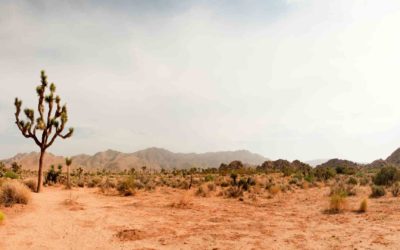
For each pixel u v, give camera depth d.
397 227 10.32
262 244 8.85
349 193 21.00
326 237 9.46
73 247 8.55
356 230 10.16
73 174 72.81
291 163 104.12
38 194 22.27
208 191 24.73
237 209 15.95
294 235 9.84
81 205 16.36
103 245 8.80
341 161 115.81
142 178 42.59
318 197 20.73
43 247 8.45
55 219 12.12
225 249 8.39
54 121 25.28
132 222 12.02
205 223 11.97
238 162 95.31
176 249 8.44
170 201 19.22
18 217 12.08
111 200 19.70
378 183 26.73
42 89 24.83
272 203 18.53
